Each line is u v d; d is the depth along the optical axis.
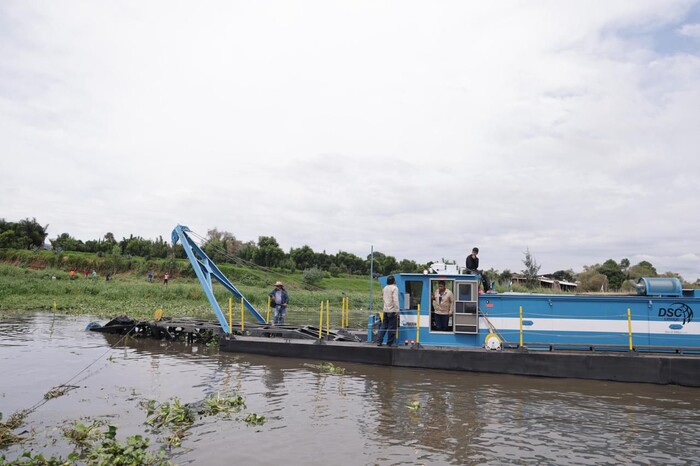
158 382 12.26
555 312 14.44
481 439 8.49
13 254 56.53
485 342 14.40
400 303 15.34
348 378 13.11
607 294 14.84
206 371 13.74
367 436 8.52
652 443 8.44
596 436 8.74
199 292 41.09
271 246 72.06
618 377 13.12
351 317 32.31
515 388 12.23
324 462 7.35
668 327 13.80
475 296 14.78
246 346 16.80
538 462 7.54
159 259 63.47
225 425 8.95
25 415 9.28
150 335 20.34
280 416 9.58
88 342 18.39
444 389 12.02
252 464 7.21
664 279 14.10
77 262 56.81
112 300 36.22
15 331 20.30
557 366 13.48
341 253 84.81
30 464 6.78
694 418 9.87
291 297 44.12
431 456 7.68
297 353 16.02
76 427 8.23
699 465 7.52
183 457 7.43
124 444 7.68
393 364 14.73
